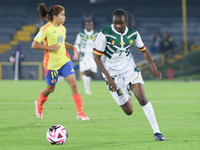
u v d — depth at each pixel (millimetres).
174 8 119062
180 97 38656
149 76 84688
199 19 117438
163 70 87188
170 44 96125
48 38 22328
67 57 23078
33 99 35750
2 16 115875
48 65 22547
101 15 118938
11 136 17656
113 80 18719
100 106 30016
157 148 14922
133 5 119188
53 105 30641
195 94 42719
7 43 105000
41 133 18422
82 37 42438
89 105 30750
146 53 18625
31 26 111500
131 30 18109
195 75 83562
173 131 18797
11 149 14883
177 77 84500
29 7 117750
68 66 22750
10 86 56094
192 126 20328
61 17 22484
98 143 16000
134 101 34219
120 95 18859
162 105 30859
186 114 25219
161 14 119062
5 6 116625
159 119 22938
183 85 61406
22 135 17906
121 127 20062
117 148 14961
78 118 22578
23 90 47875
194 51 88000
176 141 16328
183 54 94250
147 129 19422
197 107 29406
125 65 18578
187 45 96875
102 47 17875
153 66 18656
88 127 20094
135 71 18438
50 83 22766
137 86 17875
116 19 17359
